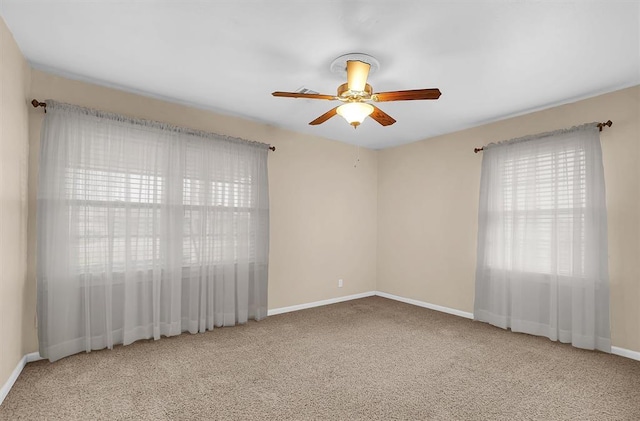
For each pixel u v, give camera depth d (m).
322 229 4.94
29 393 2.27
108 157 3.05
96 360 2.80
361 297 5.44
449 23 2.12
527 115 3.81
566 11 1.99
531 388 2.44
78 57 2.63
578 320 3.21
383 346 3.25
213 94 3.36
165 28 2.23
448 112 3.79
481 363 2.87
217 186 3.74
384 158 5.60
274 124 4.34
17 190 2.48
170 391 2.33
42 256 2.74
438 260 4.71
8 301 2.31
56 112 2.81
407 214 5.18
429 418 2.05
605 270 3.10
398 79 2.94
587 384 2.50
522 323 3.63
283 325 3.89
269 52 2.53
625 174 3.06
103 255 3.02
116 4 1.98
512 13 2.01
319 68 2.77
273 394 2.31
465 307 4.36
